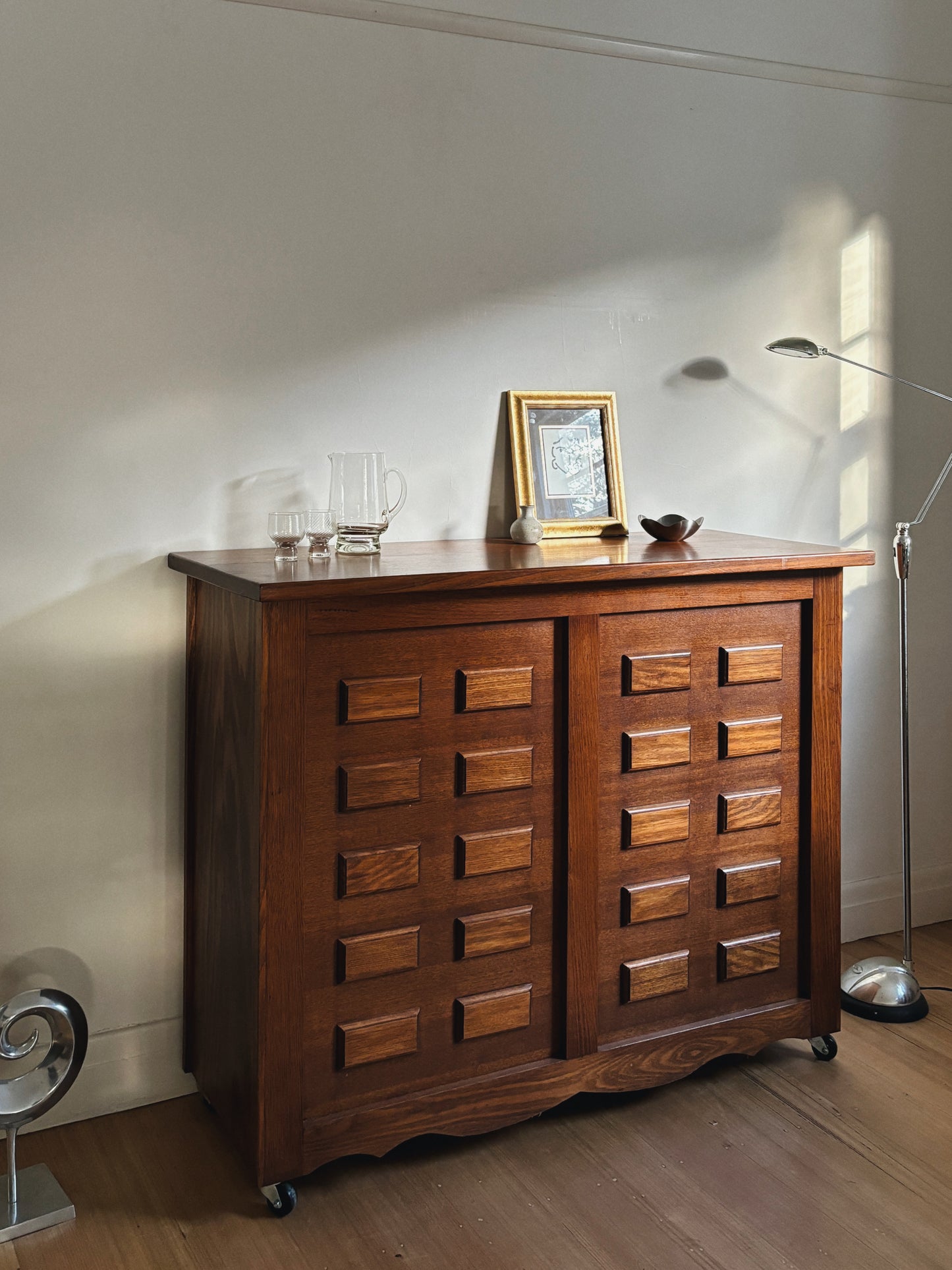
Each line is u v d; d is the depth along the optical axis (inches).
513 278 103.6
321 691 79.0
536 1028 89.9
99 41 85.7
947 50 122.0
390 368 99.3
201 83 89.4
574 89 104.3
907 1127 91.0
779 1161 86.4
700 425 114.3
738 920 97.6
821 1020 101.2
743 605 94.7
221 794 86.0
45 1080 80.1
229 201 91.4
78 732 90.9
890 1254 76.1
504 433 104.8
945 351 126.4
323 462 97.5
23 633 88.4
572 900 89.3
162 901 95.0
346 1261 75.6
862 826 127.9
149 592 92.2
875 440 123.6
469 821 85.7
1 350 85.3
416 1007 85.0
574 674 87.5
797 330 118.0
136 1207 81.4
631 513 111.6
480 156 100.8
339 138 95.0
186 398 91.8
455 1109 86.3
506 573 81.5
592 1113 93.7
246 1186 83.9
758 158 113.6
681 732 92.6
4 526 87.0
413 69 97.2
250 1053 80.8
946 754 132.3
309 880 80.2
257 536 95.7
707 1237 77.8
